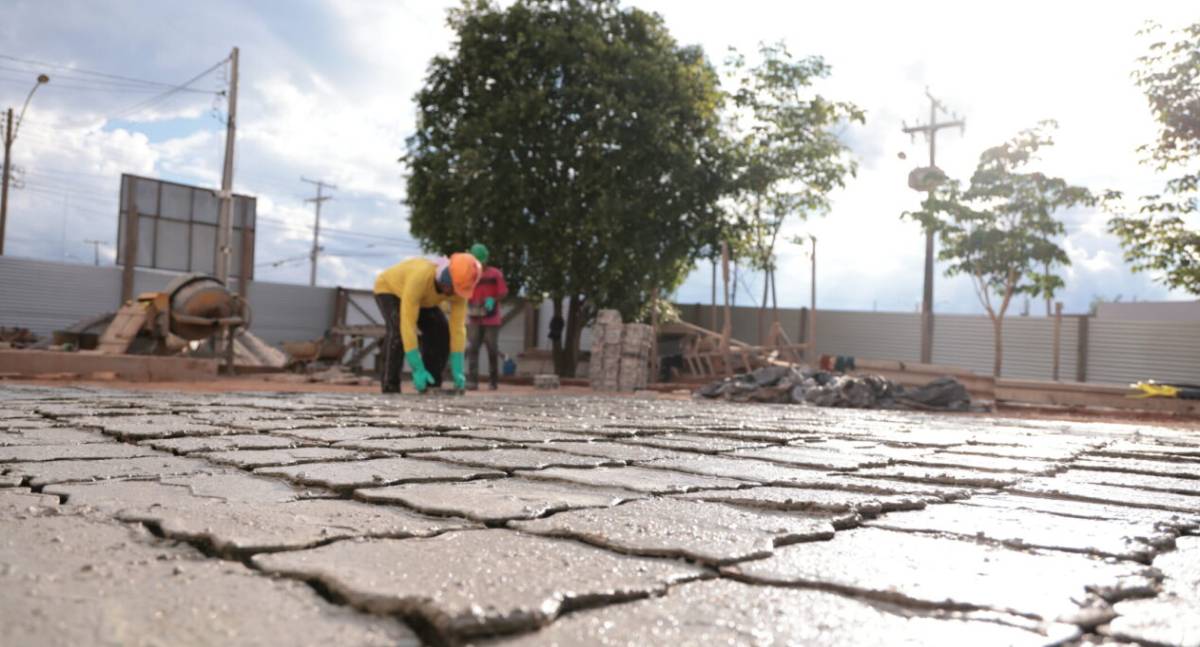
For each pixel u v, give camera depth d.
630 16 20.88
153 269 22.59
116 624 1.13
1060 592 1.44
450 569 1.46
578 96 19.41
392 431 4.51
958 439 5.18
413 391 11.10
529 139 19.19
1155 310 32.59
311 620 1.18
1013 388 13.47
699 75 20.95
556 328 21.20
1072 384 13.03
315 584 1.39
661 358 19.16
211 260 22.67
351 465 3.03
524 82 19.81
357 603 1.26
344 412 6.04
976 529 2.06
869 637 1.18
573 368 21.52
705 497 2.46
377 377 18.59
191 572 1.43
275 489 2.45
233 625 1.14
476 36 19.75
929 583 1.48
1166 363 19.55
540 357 22.45
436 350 10.41
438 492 2.41
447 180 19.19
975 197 17.55
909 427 6.34
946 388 12.15
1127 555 1.77
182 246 22.17
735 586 1.45
